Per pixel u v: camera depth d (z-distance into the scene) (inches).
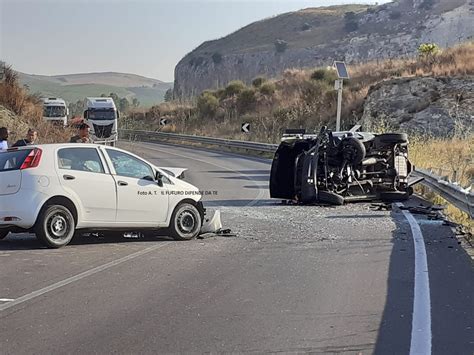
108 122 1743.4
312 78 2369.6
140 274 353.7
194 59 5733.3
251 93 2490.2
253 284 333.4
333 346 239.0
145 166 458.9
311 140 684.7
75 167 427.5
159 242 458.0
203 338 247.0
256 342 242.7
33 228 414.6
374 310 286.7
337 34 5354.3
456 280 343.6
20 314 276.1
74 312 279.9
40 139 1066.1
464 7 4911.4
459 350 235.9
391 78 1843.0
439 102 1625.2
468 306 293.9
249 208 644.1
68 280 337.7
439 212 612.1
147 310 284.5
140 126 2800.2
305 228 518.3
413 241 459.2
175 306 291.3
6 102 1189.1
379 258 400.2
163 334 251.3
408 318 275.0
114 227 438.9
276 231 504.1
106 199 433.1
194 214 470.3
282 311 284.5
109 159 442.9
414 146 1056.2
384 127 1423.5
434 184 697.6
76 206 423.2
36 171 412.2
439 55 2044.8
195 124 2559.1
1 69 1253.7
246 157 1503.4
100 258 396.2
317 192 650.8
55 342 240.5
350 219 566.6
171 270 364.5
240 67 5270.7
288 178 696.4
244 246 442.3
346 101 1908.2
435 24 4758.9
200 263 384.5
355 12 5679.1
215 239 471.2
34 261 383.6
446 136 1510.8
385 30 5044.3
